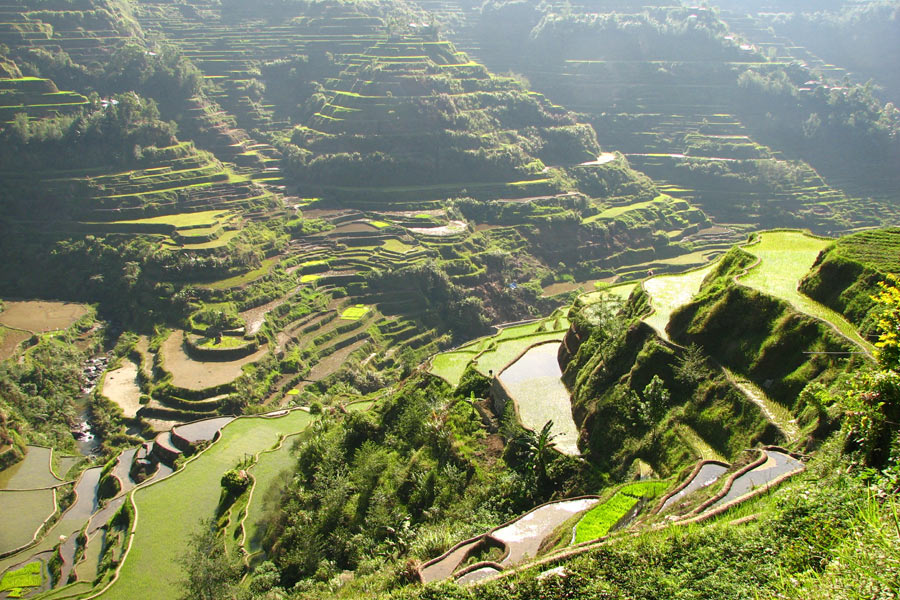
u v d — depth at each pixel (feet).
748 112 642.22
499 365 184.55
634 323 143.54
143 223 414.82
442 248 430.20
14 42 536.83
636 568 61.57
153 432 280.72
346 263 416.26
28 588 187.21
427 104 512.22
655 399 126.00
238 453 231.91
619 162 566.36
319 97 576.20
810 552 53.62
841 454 68.39
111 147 462.60
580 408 144.15
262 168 525.34
